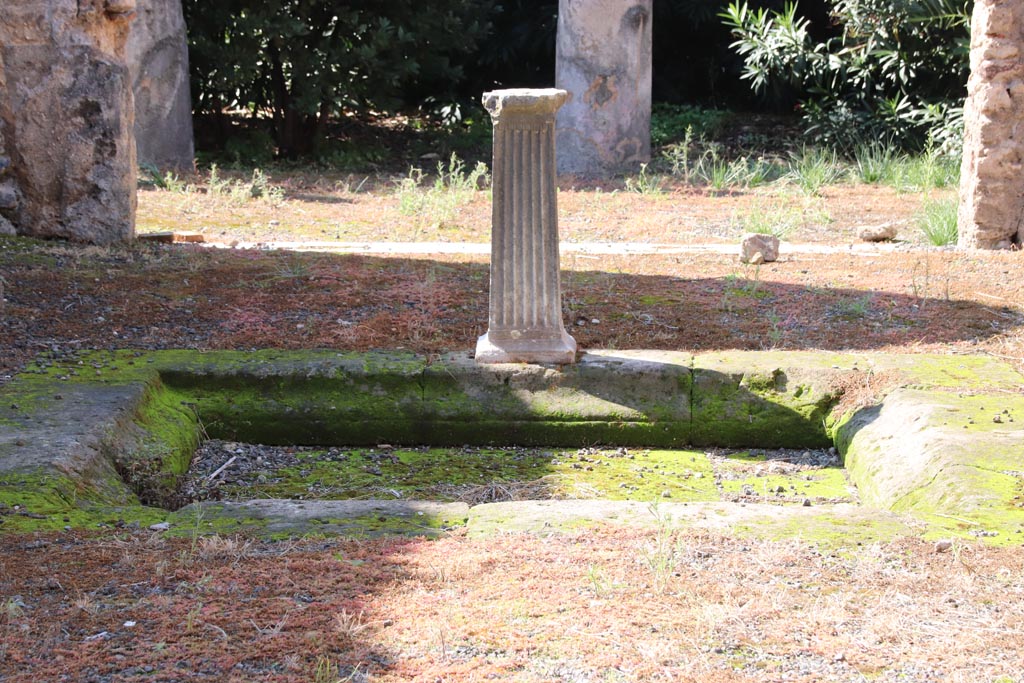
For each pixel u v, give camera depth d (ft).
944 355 20.62
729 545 12.87
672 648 10.29
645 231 31.32
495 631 10.56
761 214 32.45
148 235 28.17
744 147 48.96
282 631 10.57
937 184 38.14
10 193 26.96
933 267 25.85
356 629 10.54
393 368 19.65
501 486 17.22
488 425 19.35
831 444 19.13
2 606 10.98
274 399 19.47
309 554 12.55
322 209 34.09
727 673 9.86
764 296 23.97
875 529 13.43
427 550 12.69
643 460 18.69
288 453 19.03
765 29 48.65
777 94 50.67
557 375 19.54
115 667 9.87
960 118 42.98
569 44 42.14
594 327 22.08
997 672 9.89
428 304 23.21
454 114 53.72
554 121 19.08
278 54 45.21
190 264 25.35
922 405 17.85
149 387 18.90
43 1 26.35
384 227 31.35
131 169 27.66
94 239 27.25
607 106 42.24
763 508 14.44
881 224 31.65
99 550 12.60
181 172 39.88
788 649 10.29
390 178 42.29
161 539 13.08
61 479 14.89
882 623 10.80
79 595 11.35
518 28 53.52
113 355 20.24
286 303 23.08
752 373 19.58
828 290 24.32
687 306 23.25
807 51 47.96
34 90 26.63
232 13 44.80
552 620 10.82
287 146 47.09
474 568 12.09
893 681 9.75
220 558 12.39
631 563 12.26
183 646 10.26
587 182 40.57
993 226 27.48
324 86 44.47
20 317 21.80
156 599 11.24
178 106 40.29
